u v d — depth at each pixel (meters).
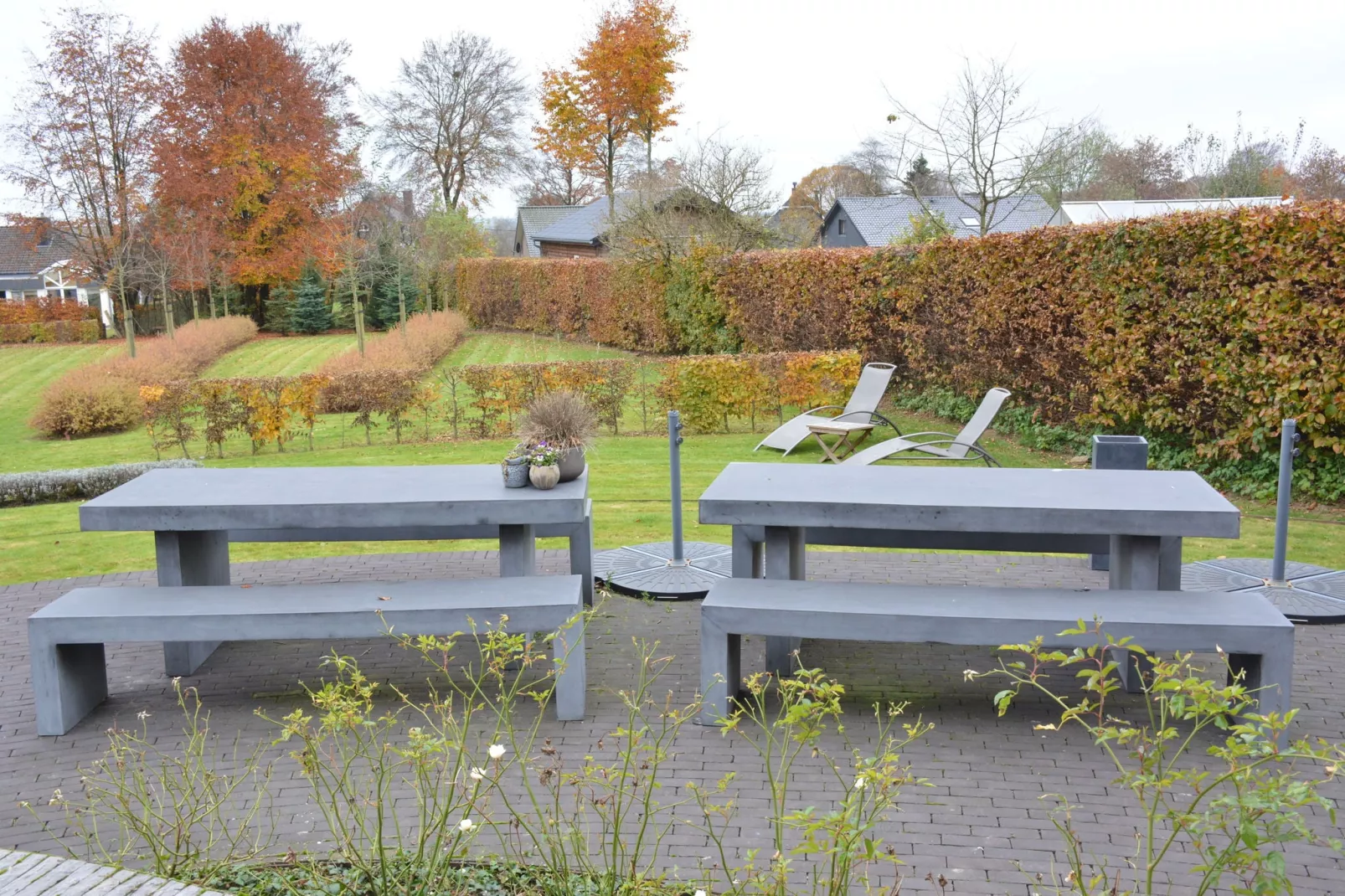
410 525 5.08
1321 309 7.71
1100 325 9.84
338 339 30.89
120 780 4.06
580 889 3.16
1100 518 4.54
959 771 4.08
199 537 5.52
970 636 4.30
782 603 4.50
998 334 11.61
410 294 34.22
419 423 14.06
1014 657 5.33
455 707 4.79
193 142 32.41
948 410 12.88
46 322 33.72
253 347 29.23
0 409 19.42
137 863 3.48
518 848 3.53
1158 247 9.06
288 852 3.42
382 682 5.11
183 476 5.79
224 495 5.24
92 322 32.34
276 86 33.22
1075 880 2.95
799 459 10.68
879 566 6.89
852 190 41.25
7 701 4.96
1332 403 7.78
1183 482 5.14
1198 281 8.69
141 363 19.75
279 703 4.88
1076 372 10.47
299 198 33.69
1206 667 5.07
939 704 4.75
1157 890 3.25
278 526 5.05
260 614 4.59
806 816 2.71
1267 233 8.05
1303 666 5.02
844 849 2.57
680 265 20.05
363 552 7.73
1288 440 5.87
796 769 4.12
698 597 6.23
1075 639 4.21
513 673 5.20
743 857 3.47
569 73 35.09
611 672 5.16
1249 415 8.43
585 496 5.19
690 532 7.94
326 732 3.66
